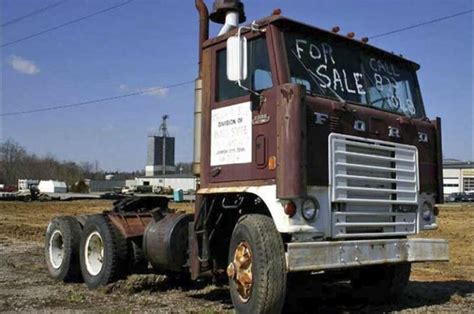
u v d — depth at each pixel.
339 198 6.50
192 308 7.55
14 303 7.87
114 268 8.84
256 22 6.85
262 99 6.60
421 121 7.94
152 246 8.52
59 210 39.16
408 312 7.47
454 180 92.31
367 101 7.38
